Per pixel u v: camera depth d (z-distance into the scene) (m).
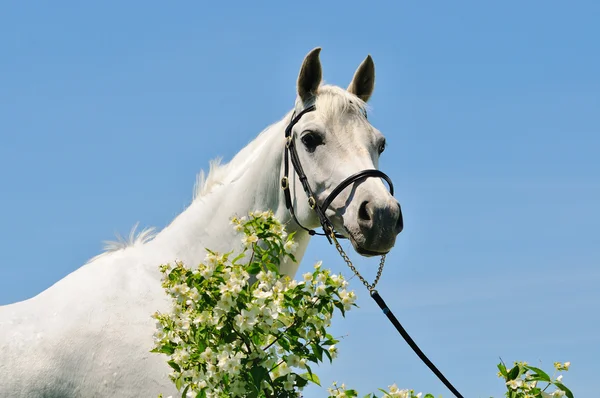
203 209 5.43
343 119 5.05
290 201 5.21
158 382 4.69
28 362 4.72
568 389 4.35
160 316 4.20
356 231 4.66
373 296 4.67
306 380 4.08
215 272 4.02
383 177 4.87
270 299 3.92
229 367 3.86
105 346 4.75
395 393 4.44
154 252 5.32
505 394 4.52
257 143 5.61
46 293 5.12
